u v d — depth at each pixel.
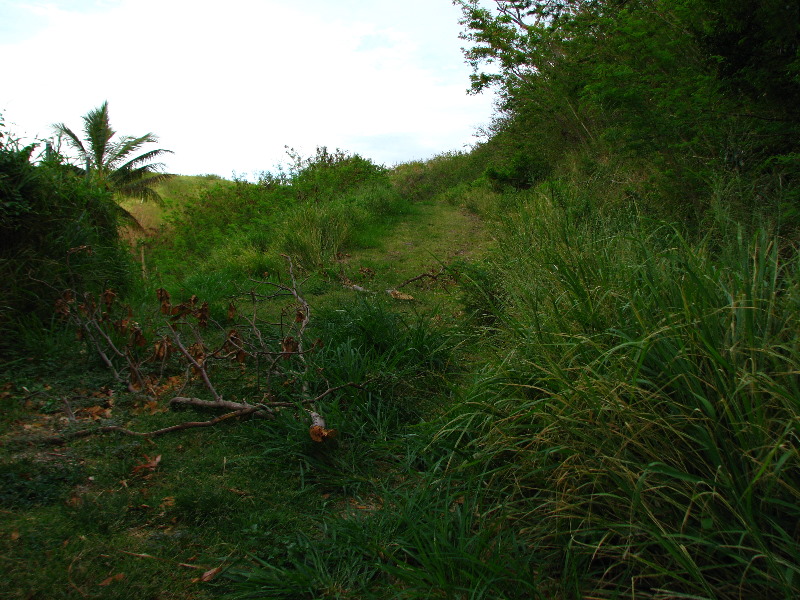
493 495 2.58
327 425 3.38
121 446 3.25
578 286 3.14
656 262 3.12
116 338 4.61
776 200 4.01
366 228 12.65
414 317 5.85
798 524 1.82
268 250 10.10
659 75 6.00
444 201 19.38
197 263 11.60
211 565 2.33
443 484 2.72
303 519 2.68
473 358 4.54
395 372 4.00
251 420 3.60
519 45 13.16
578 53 10.50
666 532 1.95
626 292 2.88
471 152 24.70
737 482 1.90
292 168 18.58
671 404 2.12
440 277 7.71
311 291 7.61
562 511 2.24
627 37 6.77
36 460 3.04
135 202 25.33
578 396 2.37
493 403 2.92
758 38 4.43
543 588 2.07
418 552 2.33
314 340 4.64
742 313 2.14
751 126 4.88
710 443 1.93
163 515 2.64
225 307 6.58
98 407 3.71
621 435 2.09
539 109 13.02
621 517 2.11
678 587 1.95
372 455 3.27
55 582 2.15
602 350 2.55
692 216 5.49
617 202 6.73
